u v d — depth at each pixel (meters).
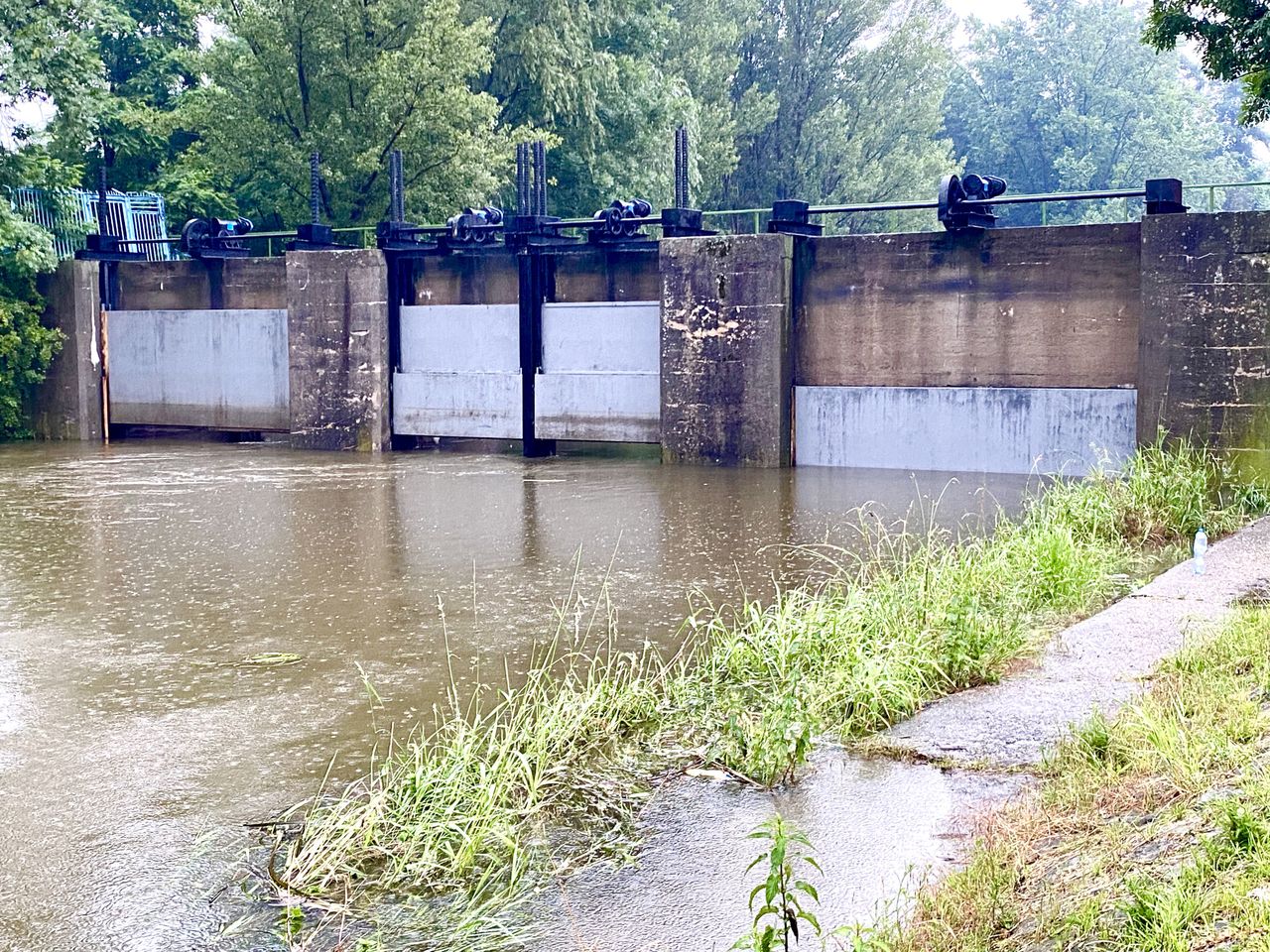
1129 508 14.63
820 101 66.38
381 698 9.25
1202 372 18.66
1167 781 5.98
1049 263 20.64
